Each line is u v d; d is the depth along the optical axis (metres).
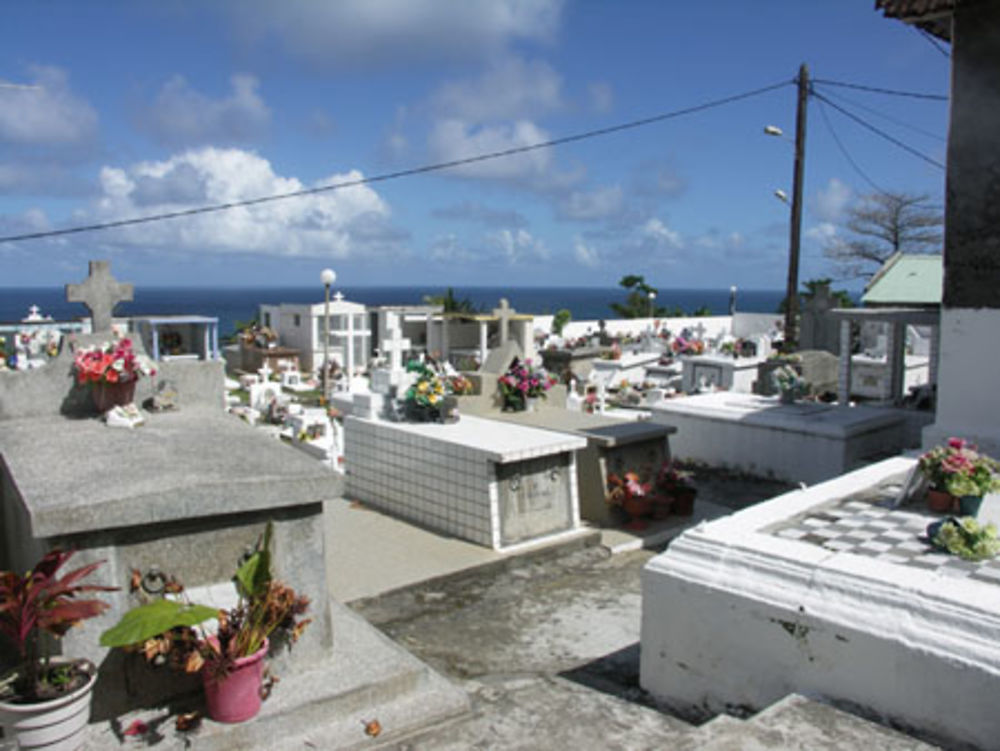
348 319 26.95
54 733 3.79
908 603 4.20
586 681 5.49
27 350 22.20
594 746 4.28
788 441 11.74
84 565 4.20
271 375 23.48
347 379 19.61
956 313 8.42
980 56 8.15
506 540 8.27
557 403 12.05
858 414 12.25
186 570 4.51
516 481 8.33
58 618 3.72
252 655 4.18
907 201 38.47
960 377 8.44
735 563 4.91
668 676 5.13
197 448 5.31
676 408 13.04
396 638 6.27
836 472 11.25
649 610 5.20
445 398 9.63
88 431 5.74
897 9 8.69
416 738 4.42
